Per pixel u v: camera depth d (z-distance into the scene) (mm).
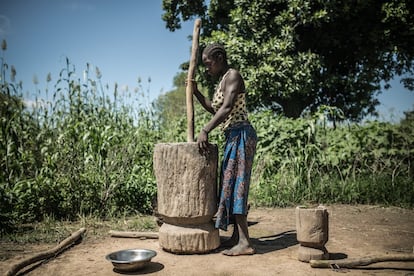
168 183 3412
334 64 12766
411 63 11734
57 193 4848
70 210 4852
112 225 4508
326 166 6863
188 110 3604
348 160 6918
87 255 3410
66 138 5258
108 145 5281
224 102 3352
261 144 6801
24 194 4719
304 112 12211
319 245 3156
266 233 4246
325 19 10180
